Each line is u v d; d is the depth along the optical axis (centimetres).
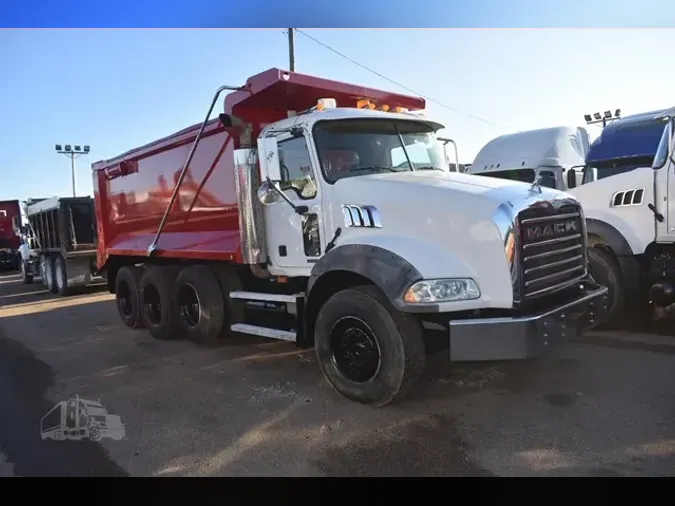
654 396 452
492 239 410
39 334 870
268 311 604
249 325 623
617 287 646
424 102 692
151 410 489
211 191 669
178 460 387
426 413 440
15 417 489
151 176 799
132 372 616
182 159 721
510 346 401
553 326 420
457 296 413
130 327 876
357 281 484
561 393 468
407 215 453
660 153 623
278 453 389
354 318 454
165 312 752
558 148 1138
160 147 757
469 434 400
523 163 1172
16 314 1117
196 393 529
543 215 440
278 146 556
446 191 441
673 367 522
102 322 947
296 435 417
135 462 388
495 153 1252
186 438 424
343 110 539
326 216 515
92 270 1408
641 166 687
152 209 803
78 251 1373
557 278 454
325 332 478
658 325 682
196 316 711
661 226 617
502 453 369
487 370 532
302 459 378
